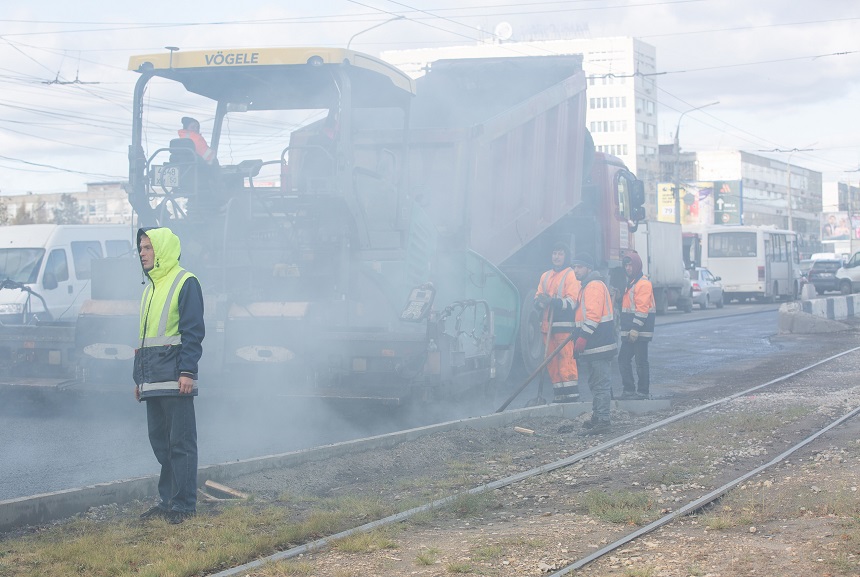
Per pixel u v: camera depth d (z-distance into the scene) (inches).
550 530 246.5
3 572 206.8
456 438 368.2
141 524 246.5
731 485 293.6
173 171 411.8
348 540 231.3
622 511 260.4
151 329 255.1
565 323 443.5
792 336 934.4
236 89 442.9
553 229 628.4
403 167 461.1
